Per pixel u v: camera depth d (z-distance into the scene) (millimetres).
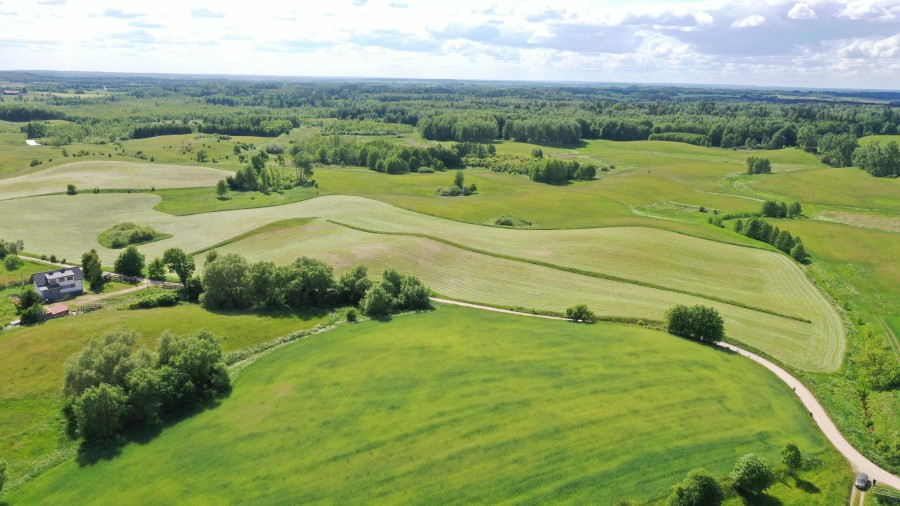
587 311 90125
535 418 61719
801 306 96312
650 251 117750
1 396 65250
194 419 62531
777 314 92812
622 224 136125
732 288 102625
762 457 54312
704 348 80500
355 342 80812
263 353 77812
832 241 133625
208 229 133625
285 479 52844
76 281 98938
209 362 68062
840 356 80625
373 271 108625
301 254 116125
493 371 71938
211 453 56594
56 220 139875
